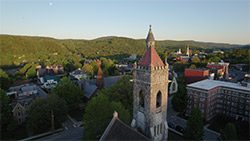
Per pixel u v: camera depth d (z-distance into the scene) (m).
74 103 93.94
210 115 89.38
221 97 92.38
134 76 40.81
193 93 91.12
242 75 150.25
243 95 85.50
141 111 40.47
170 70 177.12
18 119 83.12
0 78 126.38
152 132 39.00
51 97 80.00
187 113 93.75
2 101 74.69
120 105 57.94
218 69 153.00
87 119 55.53
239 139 71.69
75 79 156.00
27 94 108.06
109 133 31.84
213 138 71.12
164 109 41.31
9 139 70.25
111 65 191.38
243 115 86.31
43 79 149.00
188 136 61.16
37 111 73.88
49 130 76.38
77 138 70.06
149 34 39.72
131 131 34.44
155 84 37.69
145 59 38.31
